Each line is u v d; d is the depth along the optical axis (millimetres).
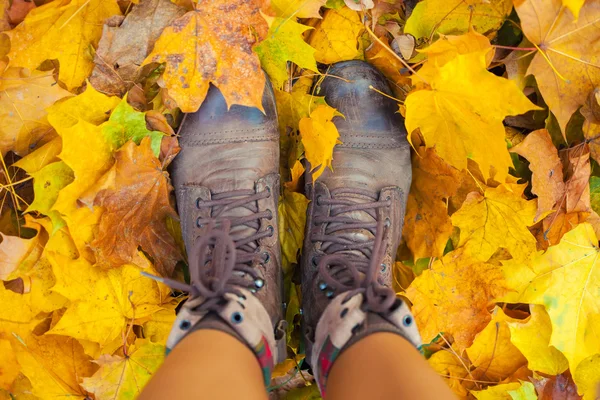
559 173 1007
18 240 955
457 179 1006
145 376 1004
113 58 947
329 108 934
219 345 688
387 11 1019
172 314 1029
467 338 1052
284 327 946
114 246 959
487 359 1091
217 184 993
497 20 971
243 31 886
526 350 1058
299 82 1065
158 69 993
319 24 1025
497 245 1030
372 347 687
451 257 1043
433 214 1053
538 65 927
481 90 858
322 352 773
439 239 1040
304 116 1038
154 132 951
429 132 922
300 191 1098
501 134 870
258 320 773
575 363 1018
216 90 1010
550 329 1056
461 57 845
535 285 1030
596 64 920
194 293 768
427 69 906
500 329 1069
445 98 889
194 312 735
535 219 1018
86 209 922
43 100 951
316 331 816
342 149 1038
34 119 962
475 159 914
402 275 1093
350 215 1005
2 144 965
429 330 1053
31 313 982
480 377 1106
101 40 931
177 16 940
